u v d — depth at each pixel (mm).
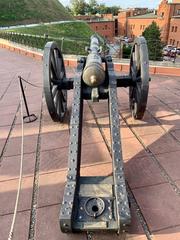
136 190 2555
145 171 2812
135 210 2334
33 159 3131
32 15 45406
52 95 3402
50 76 3340
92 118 4086
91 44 4207
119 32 63156
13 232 2195
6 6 44438
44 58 3340
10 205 2467
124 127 3740
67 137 3570
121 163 2271
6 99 5199
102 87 3193
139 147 3246
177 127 3688
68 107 4504
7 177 2848
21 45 11359
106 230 1996
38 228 2219
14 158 3178
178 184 2617
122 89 5340
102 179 2338
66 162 3045
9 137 3666
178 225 2182
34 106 4688
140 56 3299
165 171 2805
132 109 4016
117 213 1952
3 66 8352
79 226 1975
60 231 2178
